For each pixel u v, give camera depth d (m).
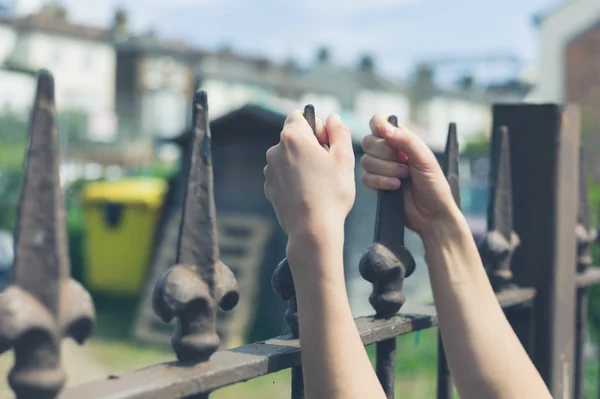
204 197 0.91
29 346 0.70
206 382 0.88
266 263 7.30
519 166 1.73
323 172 0.95
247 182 7.57
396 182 1.17
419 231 1.19
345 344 0.90
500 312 1.15
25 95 25.17
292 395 1.08
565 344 1.74
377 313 1.24
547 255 1.69
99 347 6.75
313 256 0.92
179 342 0.90
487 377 1.10
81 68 44.34
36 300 0.70
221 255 7.46
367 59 48.06
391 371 1.24
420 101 49.03
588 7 23.02
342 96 47.16
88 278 9.48
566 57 23.36
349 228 6.95
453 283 1.15
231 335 6.82
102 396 0.76
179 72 44.19
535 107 1.71
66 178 14.82
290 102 8.33
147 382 0.82
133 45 44.16
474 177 20.58
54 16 45.00
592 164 20.78
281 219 0.96
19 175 13.16
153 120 43.38
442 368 1.43
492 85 48.12
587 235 1.92
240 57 46.88
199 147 0.91
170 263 7.79
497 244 1.51
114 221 9.27
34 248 0.70
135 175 21.50
